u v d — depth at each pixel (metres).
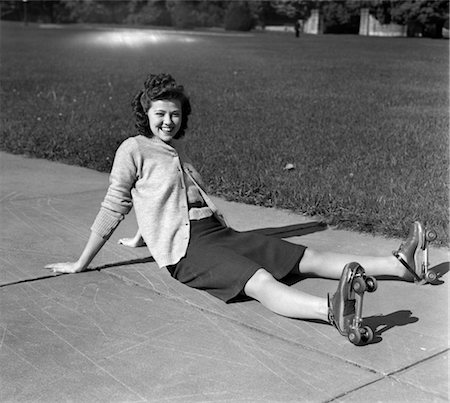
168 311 3.63
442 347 3.24
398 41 42.78
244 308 3.66
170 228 3.88
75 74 18.20
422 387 2.88
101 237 4.09
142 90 4.04
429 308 3.69
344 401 2.78
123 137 8.79
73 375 2.98
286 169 6.93
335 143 8.38
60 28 54.03
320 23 62.44
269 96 13.67
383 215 5.26
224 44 36.28
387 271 3.97
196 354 3.17
